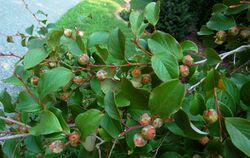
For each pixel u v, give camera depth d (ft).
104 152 1.20
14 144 1.19
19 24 7.23
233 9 1.37
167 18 6.87
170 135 1.19
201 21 7.52
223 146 0.95
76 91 1.37
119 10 9.79
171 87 0.84
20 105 1.15
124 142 1.13
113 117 0.95
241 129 0.85
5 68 5.26
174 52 1.09
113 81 1.16
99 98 1.22
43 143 1.25
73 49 1.26
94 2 10.26
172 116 0.96
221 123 0.94
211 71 0.92
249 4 1.35
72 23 8.05
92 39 1.28
